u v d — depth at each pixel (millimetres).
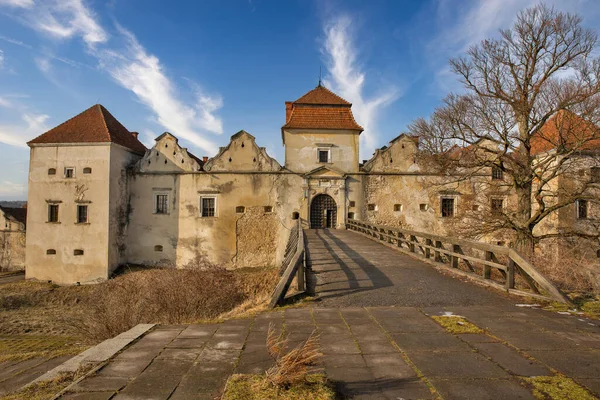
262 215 24328
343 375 3475
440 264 10062
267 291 12805
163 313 9797
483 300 6535
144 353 4070
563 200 16250
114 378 3445
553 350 4070
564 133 17234
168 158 24672
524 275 6906
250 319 5430
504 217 17281
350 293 7172
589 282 8539
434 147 18812
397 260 11359
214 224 24219
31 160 23641
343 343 4352
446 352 4039
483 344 4277
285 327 5008
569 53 16484
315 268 10031
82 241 22812
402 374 3480
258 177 24422
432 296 6871
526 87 17188
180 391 3180
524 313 5605
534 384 3246
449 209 24984
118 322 9320
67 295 20641
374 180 24672
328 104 25406
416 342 4363
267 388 3045
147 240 24375
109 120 25609
